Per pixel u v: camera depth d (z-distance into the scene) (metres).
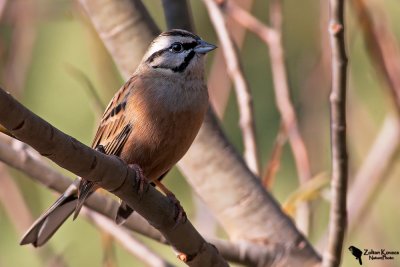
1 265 12.69
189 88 9.88
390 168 10.16
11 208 10.27
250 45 14.70
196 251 8.26
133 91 9.95
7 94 6.19
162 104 9.77
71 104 13.08
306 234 9.95
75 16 11.37
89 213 9.49
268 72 14.67
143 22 9.91
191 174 9.95
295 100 13.34
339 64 7.85
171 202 8.07
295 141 9.75
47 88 13.16
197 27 14.28
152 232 9.18
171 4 10.31
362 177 10.23
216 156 9.84
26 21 11.48
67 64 12.14
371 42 9.55
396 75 9.71
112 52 10.09
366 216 10.41
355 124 11.16
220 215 9.84
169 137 9.82
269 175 9.94
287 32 13.96
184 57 9.91
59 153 6.74
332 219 8.20
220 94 11.09
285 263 9.52
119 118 10.01
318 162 11.09
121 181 7.44
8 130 6.43
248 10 11.30
